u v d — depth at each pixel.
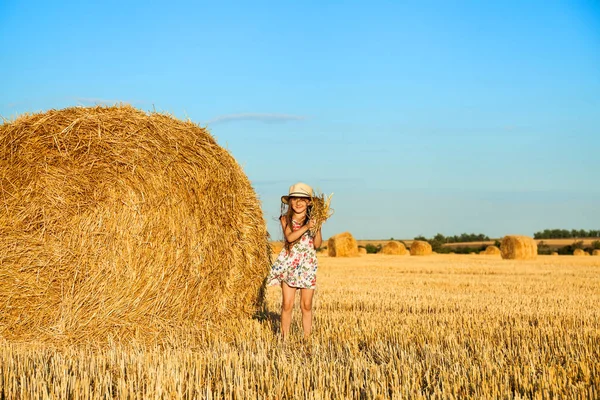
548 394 4.41
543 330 7.41
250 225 7.99
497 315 9.13
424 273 20.36
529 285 15.23
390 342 6.55
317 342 6.32
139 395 4.39
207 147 7.50
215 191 7.52
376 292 12.91
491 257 37.38
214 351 5.80
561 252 57.16
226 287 7.66
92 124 6.79
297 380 4.71
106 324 6.62
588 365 5.31
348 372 4.92
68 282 6.51
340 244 34.91
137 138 6.94
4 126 6.57
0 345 6.01
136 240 6.83
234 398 4.49
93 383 4.82
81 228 6.60
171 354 5.70
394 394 4.39
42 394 4.29
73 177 6.62
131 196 6.86
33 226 6.45
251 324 7.39
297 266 7.00
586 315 9.09
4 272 6.32
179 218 7.13
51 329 6.43
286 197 7.07
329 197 6.98
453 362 5.45
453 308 10.22
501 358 5.57
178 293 7.12
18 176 6.46
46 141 6.58
